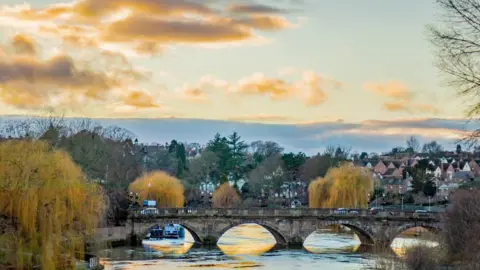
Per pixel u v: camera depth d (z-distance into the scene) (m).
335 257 154.38
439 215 158.75
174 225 199.50
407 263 113.56
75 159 175.88
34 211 89.44
